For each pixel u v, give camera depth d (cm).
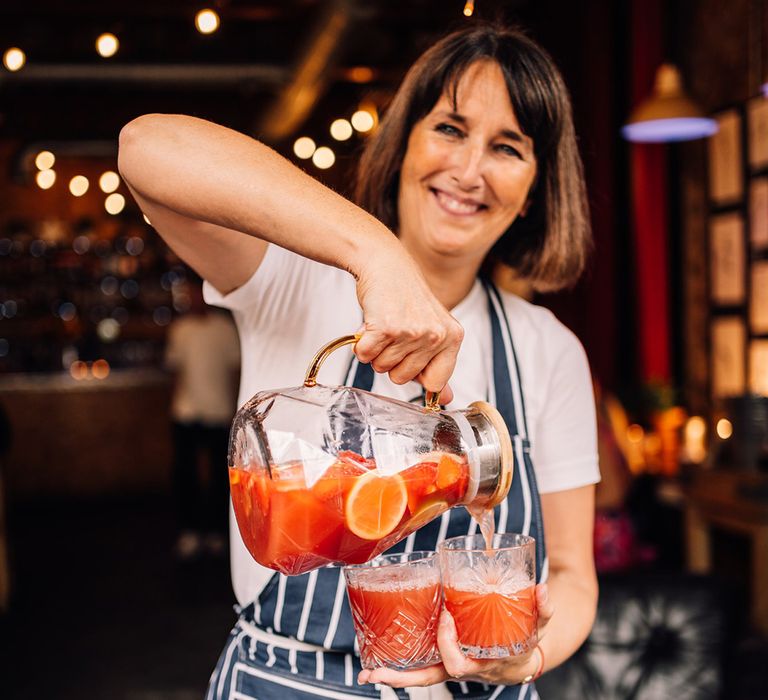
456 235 128
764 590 327
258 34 786
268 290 122
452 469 99
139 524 728
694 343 510
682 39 512
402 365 96
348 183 153
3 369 936
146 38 777
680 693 200
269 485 94
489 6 152
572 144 139
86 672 405
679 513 382
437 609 106
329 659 124
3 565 504
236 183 95
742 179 464
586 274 157
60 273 977
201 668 408
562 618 130
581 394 142
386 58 764
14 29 759
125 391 848
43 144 891
